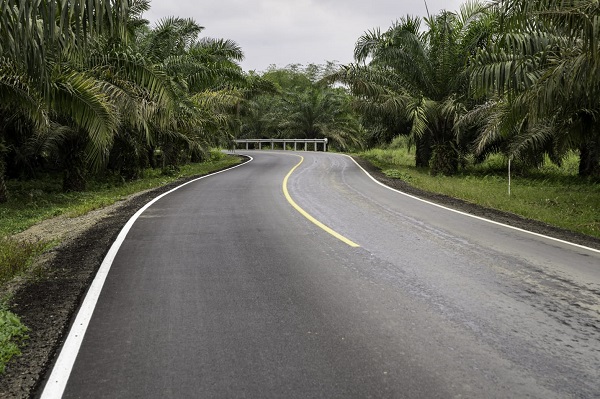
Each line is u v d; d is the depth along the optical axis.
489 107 16.73
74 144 17.08
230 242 8.01
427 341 4.18
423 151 26.00
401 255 7.09
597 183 18.00
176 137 23.03
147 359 3.90
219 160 33.41
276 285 5.73
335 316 4.76
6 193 14.73
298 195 13.98
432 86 21.33
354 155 34.69
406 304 5.07
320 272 6.24
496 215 10.85
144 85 13.86
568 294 5.38
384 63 22.25
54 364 3.82
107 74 13.22
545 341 4.18
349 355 3.94
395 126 25.62
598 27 8.00
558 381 3.51
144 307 5.04
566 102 11.16
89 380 3.59
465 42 19.89
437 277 6.00
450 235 8.52
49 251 7.51
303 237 8.34
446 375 3.61
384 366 3.75
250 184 17.17
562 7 8.31
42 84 7.93
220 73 24.81
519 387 3.43
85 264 6.66
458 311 4.87
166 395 3.38
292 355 3.95
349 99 24.77
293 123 47.78
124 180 20.34
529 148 17.06
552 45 10.95
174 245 7.80
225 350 4.05
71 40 6.72
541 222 10.27
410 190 15.43
